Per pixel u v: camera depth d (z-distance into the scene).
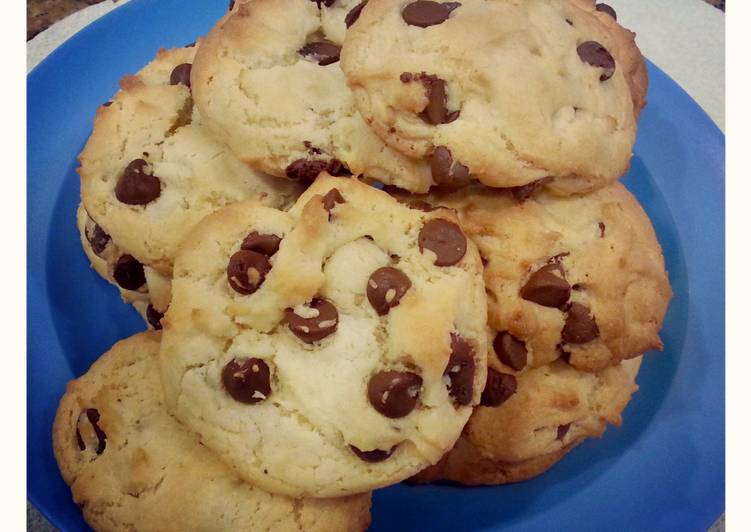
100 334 0.22
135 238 0.20
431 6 0.18
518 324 0.19
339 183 0.18
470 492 0.20
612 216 0.20
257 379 0.16
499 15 0.18
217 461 0.17
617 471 0.19
